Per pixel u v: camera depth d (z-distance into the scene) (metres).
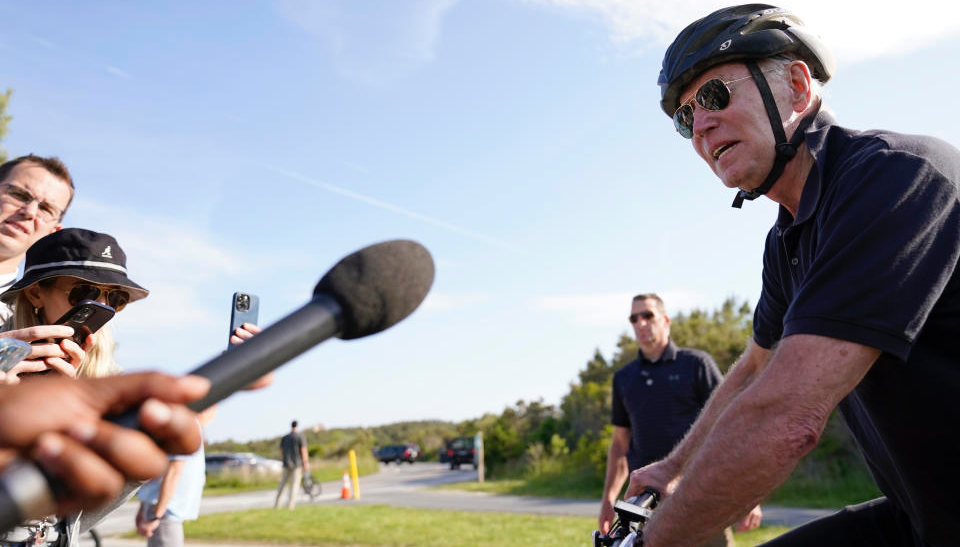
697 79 2.17
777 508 11.54
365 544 8.46
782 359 1.55
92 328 2.24
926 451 1.69
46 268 2.39
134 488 2.12
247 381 0.56
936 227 1.58
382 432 88.56
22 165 3.03
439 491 20.39
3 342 1.73
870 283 1.52
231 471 29.88
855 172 1.69
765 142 2.04
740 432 1.54
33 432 0.46
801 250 1.99
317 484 18.97
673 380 4.88
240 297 2.31
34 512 0.45
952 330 1.61
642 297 5.08
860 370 1.52
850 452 13.23
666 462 2.41
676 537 1.63
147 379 0.51
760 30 2.06
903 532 2.11
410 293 0.68
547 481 19.16
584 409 23.17
